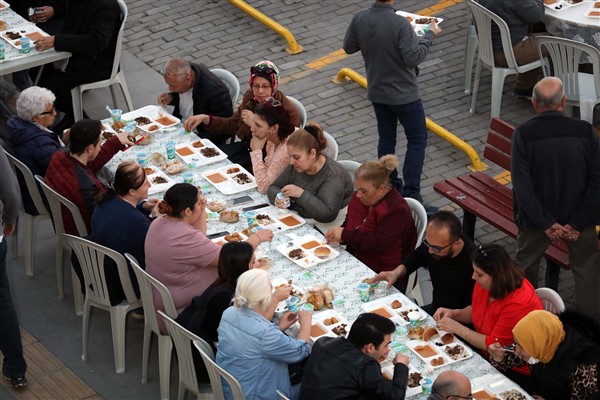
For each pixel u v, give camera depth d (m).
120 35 12.41
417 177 11.25
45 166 10.05
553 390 7.14
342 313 7.97
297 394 7.66
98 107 13.54
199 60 14.42
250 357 7.25
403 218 8.69
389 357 7.48
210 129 11.17
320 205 9.30
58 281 10.06
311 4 15.77
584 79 12.05
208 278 8.45
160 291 8.18
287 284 8.24
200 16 15.57
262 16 15.22
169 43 14.90
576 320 7.18
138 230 8.83
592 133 8.66
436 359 7.41
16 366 8.84
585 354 6.96
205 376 7.87
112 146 10.20
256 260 8.31
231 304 7.68
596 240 9.02
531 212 8.77
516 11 11.92
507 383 7.16
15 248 10.75
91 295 9.02
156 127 10.95
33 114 10.11
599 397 6.75
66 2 13.46
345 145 12.55
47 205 10.16
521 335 7.03
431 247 7.98
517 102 13.23
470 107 13.19
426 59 14.25
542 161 8.70
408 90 10.91
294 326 7.82
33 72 13.44
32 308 10.05
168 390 8.66
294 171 9.55
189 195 8.30
